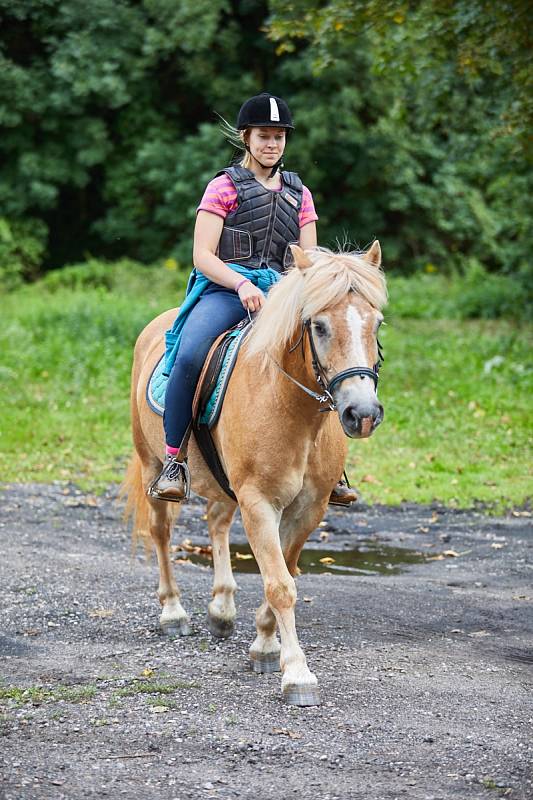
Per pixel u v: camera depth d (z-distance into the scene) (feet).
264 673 19.81
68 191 113.29
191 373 19.57
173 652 21.17
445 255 112.16
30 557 28.91
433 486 39.47
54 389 57.06
